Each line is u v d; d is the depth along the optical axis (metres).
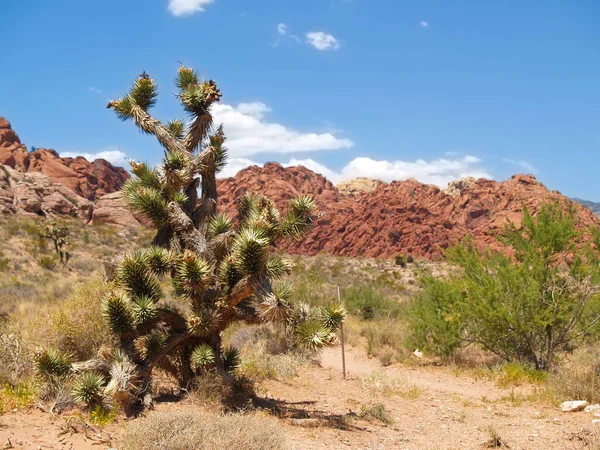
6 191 57.56
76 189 101.88
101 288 8.88
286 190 118.56
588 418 8.13
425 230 100.62
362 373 13.45
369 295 22.98
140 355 7.83
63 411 6.66
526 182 116.06
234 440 5.26
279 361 12.91
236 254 7.75
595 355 13.93
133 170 8.67
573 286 12.69
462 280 14.06
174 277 8.37
